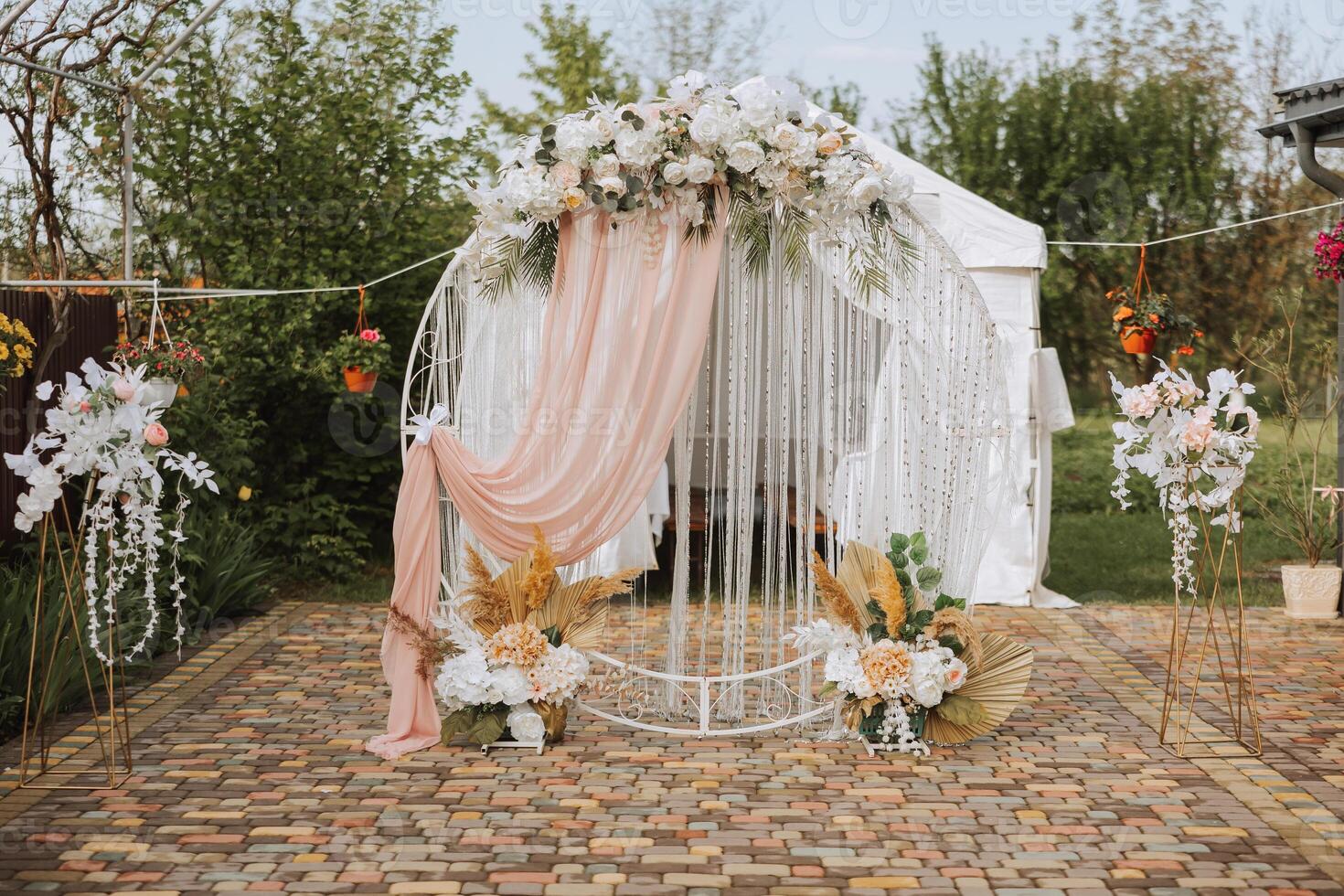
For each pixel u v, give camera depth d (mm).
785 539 5254
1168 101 13188
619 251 4977
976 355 5172
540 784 4473
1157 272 13227
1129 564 9781
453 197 10320
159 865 3688
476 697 4836
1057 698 5766
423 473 5008
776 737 5094
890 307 5270
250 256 9227
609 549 7414
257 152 9211
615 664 5090
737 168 4848
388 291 9461
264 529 8680
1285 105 7430
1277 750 4922
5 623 5289
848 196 4902
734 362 5223
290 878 3598
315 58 9508
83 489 7184
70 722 5242
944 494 5188
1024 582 8094
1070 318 13359
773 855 3789
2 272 7586
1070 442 13219
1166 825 4059
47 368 7367
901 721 4852
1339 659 6547
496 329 5223
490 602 4992
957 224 7812
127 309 8570
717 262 4996
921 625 4953
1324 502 8953
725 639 5262
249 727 5203
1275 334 9594
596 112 4871
